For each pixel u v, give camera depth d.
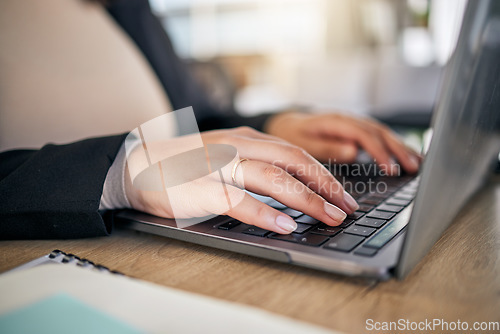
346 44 3.03
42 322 0.23
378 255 0.35
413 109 1.52
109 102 0.99
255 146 0.49
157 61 1.16
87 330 0.22
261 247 0.38
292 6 3.30
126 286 0.27
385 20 2.73
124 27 1.14
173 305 0.25
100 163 0.46
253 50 3.45
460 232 0.46
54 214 0.43
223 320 0.23
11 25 0.91
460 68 0.29
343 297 0.32
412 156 0.72
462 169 0.40
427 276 0.36
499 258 0.39
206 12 3.51
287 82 2.78
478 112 0.38
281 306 0.31
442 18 2.33
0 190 0.44
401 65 2.02
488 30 0.32
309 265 0.35
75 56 0.98
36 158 0.47
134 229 0.46
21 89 0.87
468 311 0.30
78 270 0.29
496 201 0.59
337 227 0.42
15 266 0.39
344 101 2.19
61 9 0.99
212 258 0.40
